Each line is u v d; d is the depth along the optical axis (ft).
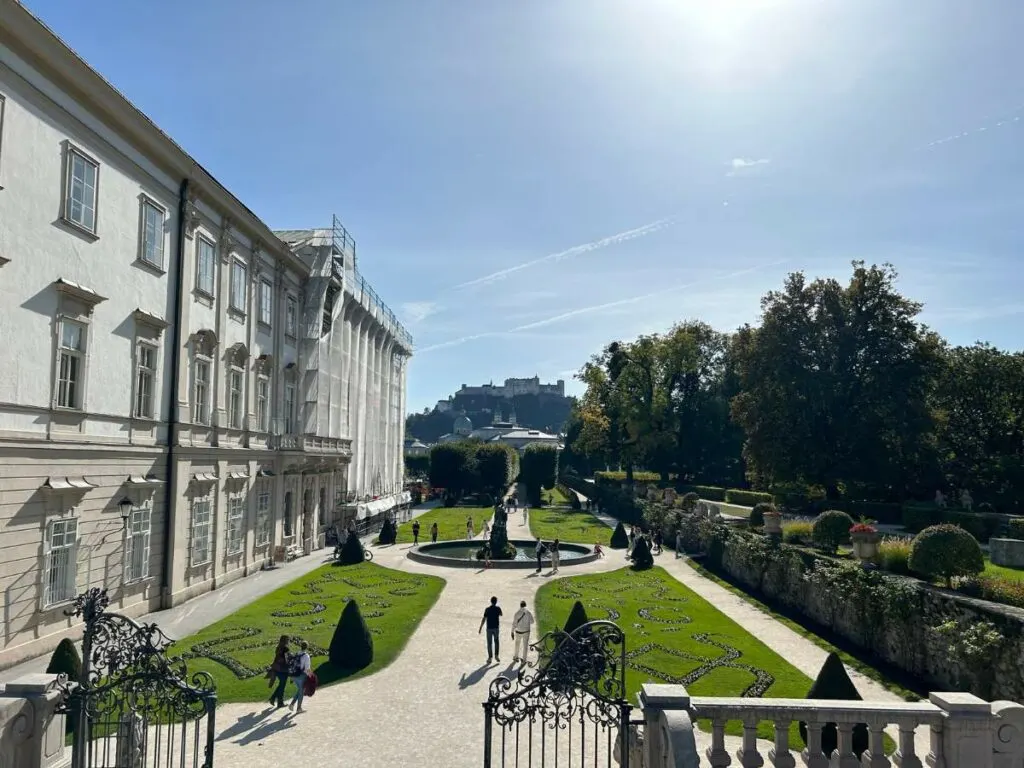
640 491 246.47
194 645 69.87
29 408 64.08
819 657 69.15
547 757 43.47
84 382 72.43
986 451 193.77
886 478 169.78
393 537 161.68
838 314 173.68
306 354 147.02
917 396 168.25
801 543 104.99
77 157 71.00
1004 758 30.99
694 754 28.84
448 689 57.57
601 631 35.50
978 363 194.80
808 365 176.04
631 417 259.19
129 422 81.35
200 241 99.04
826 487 178.29
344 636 64.03
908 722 31.78
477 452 282.36
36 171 64.64
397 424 282.56
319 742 46.03
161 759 42.39
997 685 52.85
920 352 167.84
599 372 278.67
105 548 76.07
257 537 121.39
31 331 64.39
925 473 184.03
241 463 113.19
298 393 145.59
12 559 61.72
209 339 100.58
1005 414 193.06
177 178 92.17
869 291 173.06
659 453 274.98
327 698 55.16
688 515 156.35
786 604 95.04
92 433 74.13
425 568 124.47
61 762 33.12
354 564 127.44
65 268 69.05
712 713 32.32
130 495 80.69
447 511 248.93
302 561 133.49
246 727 48.70
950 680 58.75
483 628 79.61
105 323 76.23
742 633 78.64
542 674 34.83
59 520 67.97
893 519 162.30
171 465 90.27
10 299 61.57
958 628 57.57
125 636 35.86
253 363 119.55
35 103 64.44
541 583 110.52
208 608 88.99
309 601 93.61
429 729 48.47
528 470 296.51
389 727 48.85
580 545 151.64
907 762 31.55
